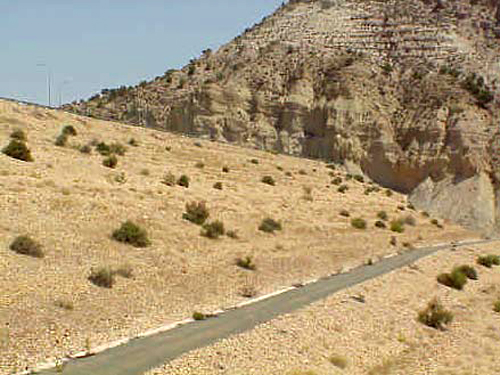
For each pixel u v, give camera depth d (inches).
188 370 671.1
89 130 2338.8
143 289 944.9
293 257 1441.9
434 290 1486.2
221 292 1053.2
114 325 792.3
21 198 1151.6
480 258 2003.0
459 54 5492.1
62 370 628.4
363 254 1736.0
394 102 4938.5
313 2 6943.9
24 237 929.5
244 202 1860.2
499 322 1344.7
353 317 1054.4
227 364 712.4
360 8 6520.7
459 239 2625.5
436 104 4694.9
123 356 690.2
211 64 5910.4
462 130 4404.5
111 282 913.5
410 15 6176.2
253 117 4911.4
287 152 4687.5
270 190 2265.0
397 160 4503.0
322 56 5413.4
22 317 732.7
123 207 1321.4
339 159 4564.5
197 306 952.9
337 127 4643.2
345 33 6087.6
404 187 4483.3
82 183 1429.6
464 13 6127.0
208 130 4825.3
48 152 1721.2
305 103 4874.5
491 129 4471.0
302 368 768.9
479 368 994.7
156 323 836.6
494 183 4190.5
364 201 2701.8
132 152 2213.3
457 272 1622.8
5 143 1667.1
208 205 1652.3
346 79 4931.1
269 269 1285.7
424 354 1015.0
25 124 2027.6
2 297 764.0
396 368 908.6
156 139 2674.7
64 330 735.7
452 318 1270.9
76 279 888.3
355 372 836.6
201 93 4995.1
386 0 6565.0
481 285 1704.0
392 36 5905.5
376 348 964.6
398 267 1599.4
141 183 1658.5
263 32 6427.2
